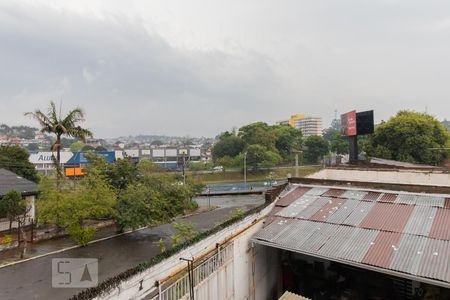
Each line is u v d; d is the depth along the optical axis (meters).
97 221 22.12
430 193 10.18
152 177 22.33
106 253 16.25
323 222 9.73
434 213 9.09
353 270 10.77
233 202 34.81
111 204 18.70
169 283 6.38
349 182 11.85
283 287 11.76
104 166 22.11
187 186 25.61
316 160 82.31
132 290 5.56
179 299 6.53
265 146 72.19
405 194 10.59
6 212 18.00
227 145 72.81
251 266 9.80
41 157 65.12
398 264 7.24
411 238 8.12
